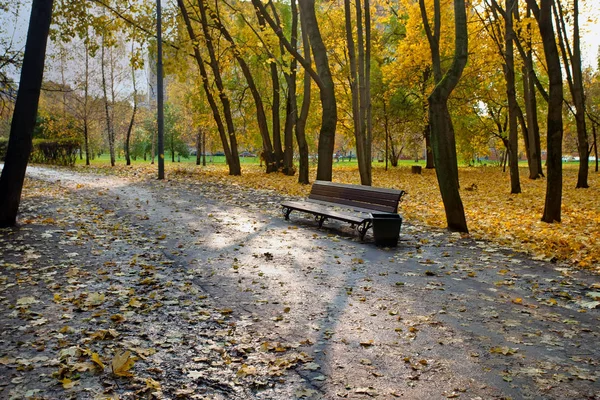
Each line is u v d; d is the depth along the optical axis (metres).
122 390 3.22
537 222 10.95
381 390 3.23
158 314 4.72
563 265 6.76
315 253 7.53
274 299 5.23
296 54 16.23
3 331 4.20
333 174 32.19
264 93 32.84
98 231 8.99
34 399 3.07
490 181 27.28
